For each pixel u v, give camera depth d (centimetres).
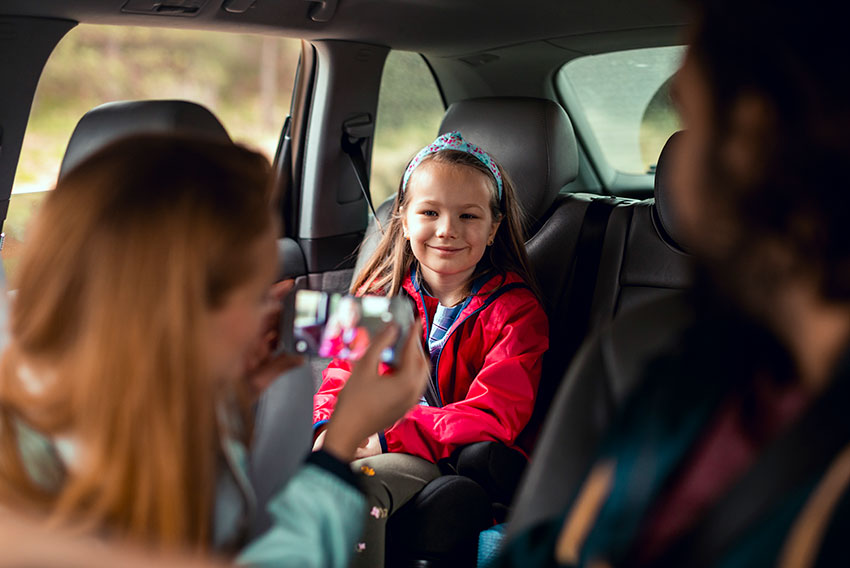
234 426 77
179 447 52
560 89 254
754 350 46
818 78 39
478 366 190
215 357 57
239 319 58
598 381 67
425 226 189
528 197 219
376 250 213
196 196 54
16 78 163
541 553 53
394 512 156
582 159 260
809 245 41
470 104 232
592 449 65
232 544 65
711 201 43
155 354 51
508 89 255
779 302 44
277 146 241
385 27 215
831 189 40
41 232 54
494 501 168
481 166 191
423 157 196
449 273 190
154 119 125
